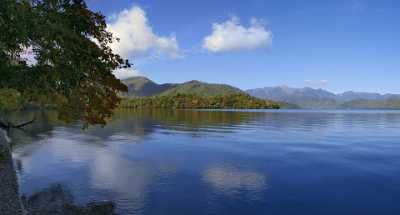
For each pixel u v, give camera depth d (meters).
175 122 107.81
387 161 37.75
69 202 20.72
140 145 50.22
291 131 78.94
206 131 76.06
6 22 12.98
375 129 88.19
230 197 22.62
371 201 22.14
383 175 30.12
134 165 33.53
